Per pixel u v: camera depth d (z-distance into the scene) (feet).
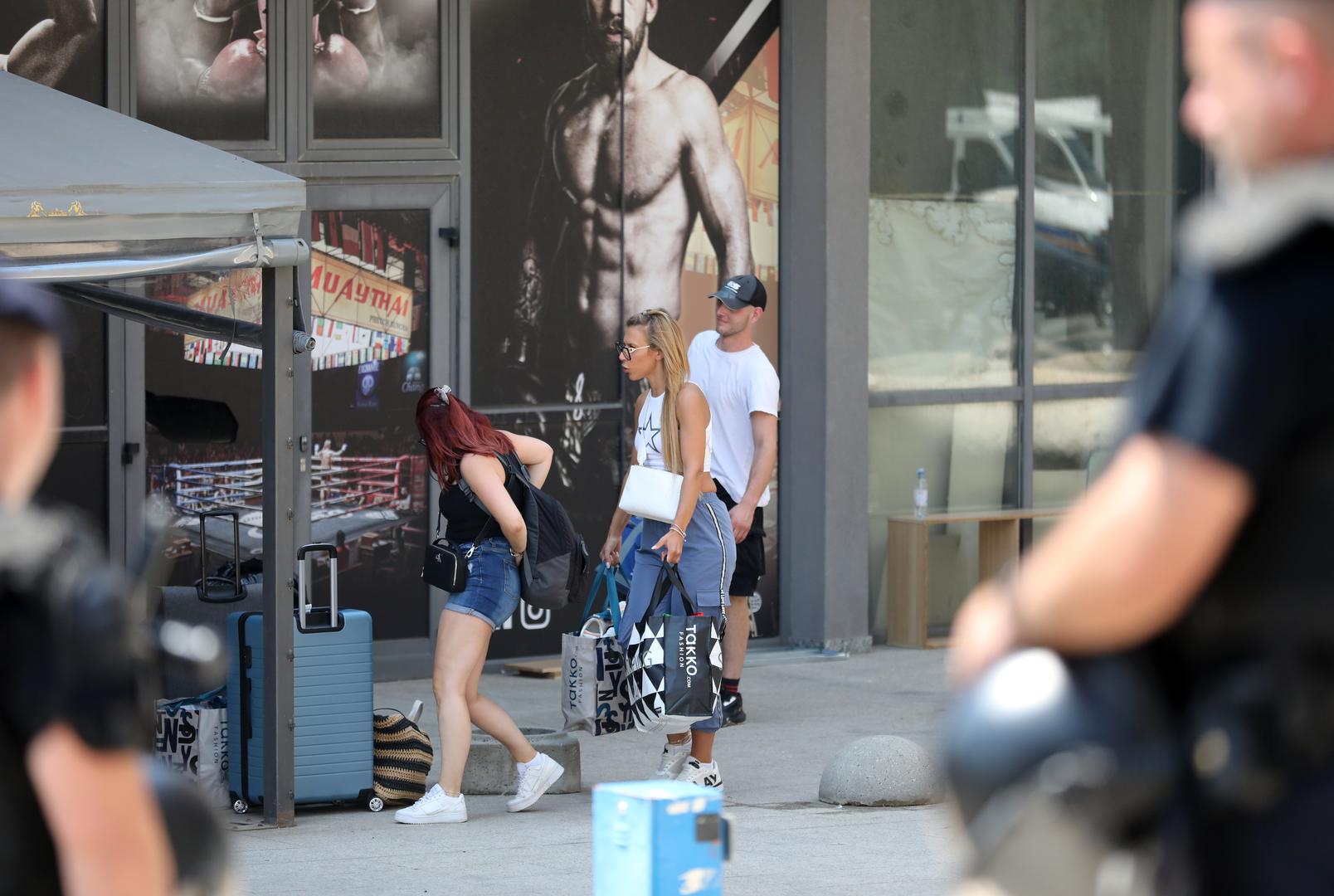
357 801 86.38
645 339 87.15
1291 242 18.38
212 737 84.94
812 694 118.73
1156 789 19.45
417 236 120.88
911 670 127.34
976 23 140.97
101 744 20.85
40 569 21.11
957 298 141.59
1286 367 18.25
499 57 122.62
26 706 20.74
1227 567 19.17
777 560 134.41
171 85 113.39
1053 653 20.31
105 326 110.83
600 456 126.93
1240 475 18.43
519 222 123.75
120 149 77.00
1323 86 18.63
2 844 20.76
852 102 131.34
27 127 78.64
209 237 73.92
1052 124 145.79
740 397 106.01
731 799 87.81
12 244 69.87
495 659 125.59
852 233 131.85
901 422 139.95
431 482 121.80
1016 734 19.97
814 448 132.26
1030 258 143.84
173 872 23.29
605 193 126.31
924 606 135.54
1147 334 150.41
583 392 126.21
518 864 71.67
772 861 70.64
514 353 123.95
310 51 117.19
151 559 25.23
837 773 86.33
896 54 137.90
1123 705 19.69
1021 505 144.46
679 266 129.08
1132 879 19.80
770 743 103.19
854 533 133.28
